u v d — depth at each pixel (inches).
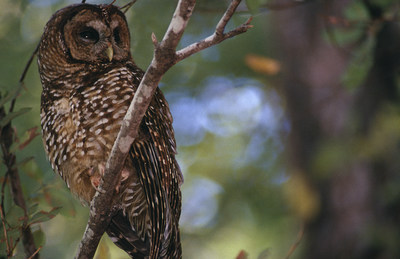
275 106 743.7
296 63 513.3
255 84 735.7
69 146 289.4
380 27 358.9
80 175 293.3
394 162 423.2
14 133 275.3
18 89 264.7
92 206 243.4
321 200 470.0
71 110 288.0
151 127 281.0
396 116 372.5
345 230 450.3
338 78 490.6
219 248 662.5
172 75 688.4
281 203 606.2
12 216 246.4
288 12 522.3
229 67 690.8
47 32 314.8
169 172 285.1
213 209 698.8
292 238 529.3
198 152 719.7
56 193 285.6
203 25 659.4
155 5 626.2
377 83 401.4
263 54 669.9
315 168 390.0
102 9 317.4
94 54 306.0
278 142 720.3
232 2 199.0
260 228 577.9
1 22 602.2
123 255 464.8
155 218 272.2
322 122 488.7
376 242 415.8
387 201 412.8
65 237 590.6
